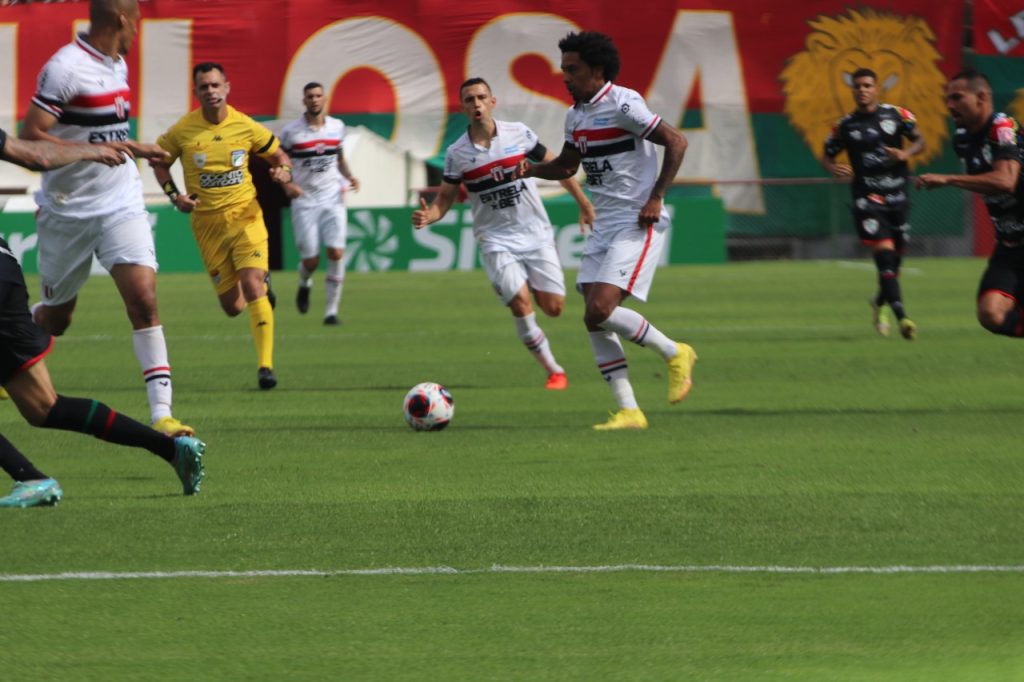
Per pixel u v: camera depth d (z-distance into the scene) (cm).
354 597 1510
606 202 2598
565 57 2548
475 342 4334
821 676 1254
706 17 8575
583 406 3003
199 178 3288
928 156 8669
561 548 1719
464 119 8706
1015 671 1264
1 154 1838
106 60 2455
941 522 1847
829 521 1858
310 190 4925
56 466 2308
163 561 1659
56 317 2656
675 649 1331
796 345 4153
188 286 6806
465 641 1358
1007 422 2738
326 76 8719
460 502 1992
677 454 2395
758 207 8638
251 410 2964
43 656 1320
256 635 1380
